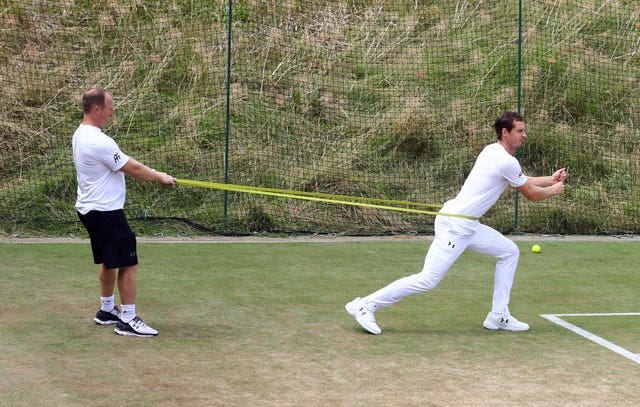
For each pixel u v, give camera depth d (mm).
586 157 25078
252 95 25859
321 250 19062
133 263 11594
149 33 27250
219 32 27094
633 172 24891
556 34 28516
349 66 27297
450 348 11359
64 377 9734
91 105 11492
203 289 14859
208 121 24844
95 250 11930
